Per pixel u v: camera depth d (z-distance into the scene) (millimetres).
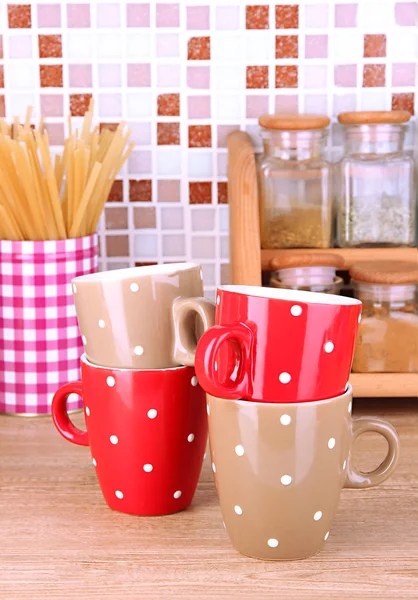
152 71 1156
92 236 1026
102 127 1169
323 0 1143
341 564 638
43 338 999
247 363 609
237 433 618
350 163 1082
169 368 699
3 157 950
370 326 979
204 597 592
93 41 1151
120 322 690
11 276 989
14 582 614
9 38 1152
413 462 848
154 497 717
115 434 704
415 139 1164
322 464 625
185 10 1144
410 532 692
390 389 977
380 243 1078
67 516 727
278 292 662
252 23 1146
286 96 1165
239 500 630
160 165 1173
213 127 1167
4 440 926
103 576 622
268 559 643
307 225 1059
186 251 1191
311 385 613
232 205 1014
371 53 1156
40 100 1165
